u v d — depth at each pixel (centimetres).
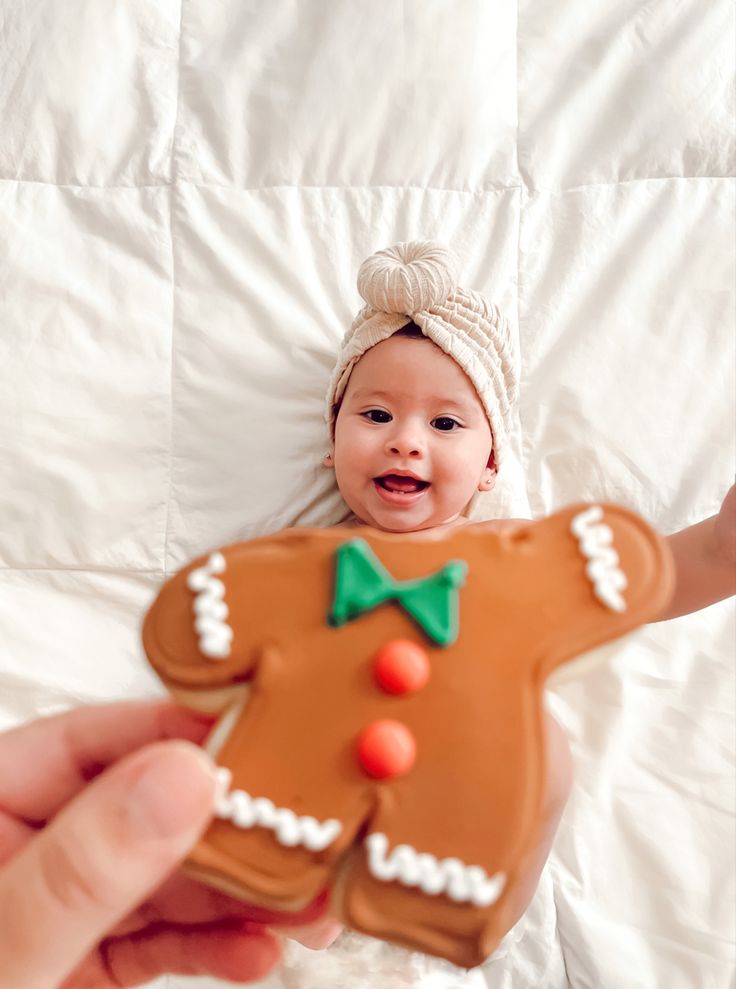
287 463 62
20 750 34
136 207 64
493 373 60
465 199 65
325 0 65
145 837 22
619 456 62
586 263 64
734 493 48
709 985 53
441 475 59
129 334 62
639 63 65
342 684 25
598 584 26
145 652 26
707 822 57
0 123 64
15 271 62
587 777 57
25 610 59
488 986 53
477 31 65
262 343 63
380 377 59
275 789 24
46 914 23
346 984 51
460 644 25
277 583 26
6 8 65
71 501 60
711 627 60
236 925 37
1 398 61
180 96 65
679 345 63
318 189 65
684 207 65
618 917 55
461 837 23
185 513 61
